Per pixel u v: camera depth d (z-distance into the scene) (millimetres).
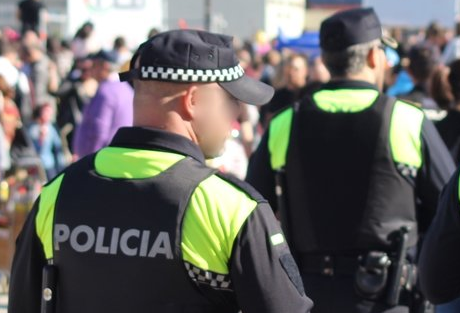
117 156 3293
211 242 3115
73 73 14375
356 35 4965
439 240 3812
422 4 19797
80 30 18562
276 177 5062
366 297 4789
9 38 19109
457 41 16062
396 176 4812
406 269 4809
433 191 4824
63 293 3301
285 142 5027
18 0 26625
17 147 11148
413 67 9594
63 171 3426
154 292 3148
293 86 11117
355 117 4879
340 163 4871
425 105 8875
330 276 4902
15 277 3428
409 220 4867
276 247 3164
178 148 3227
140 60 3234
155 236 3145
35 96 15578
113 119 9312
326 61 5074
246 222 3133
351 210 4852
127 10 19016
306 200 4949
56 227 3303
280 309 3123
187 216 3135
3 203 9352
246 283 3105
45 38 20594
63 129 13953
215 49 3225
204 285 3129
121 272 3176
